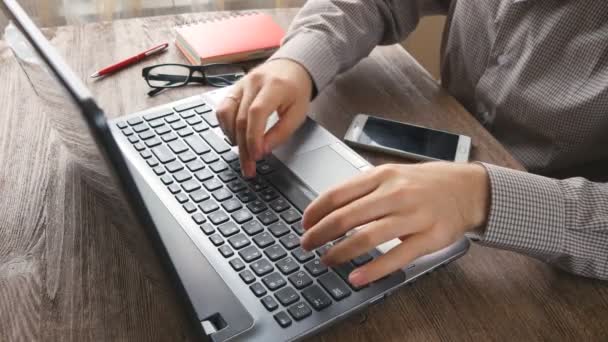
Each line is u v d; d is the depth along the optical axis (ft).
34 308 1.70
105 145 1.04
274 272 1.70
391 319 1.67
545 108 2.65
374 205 1.66
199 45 2.74
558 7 2.61
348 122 2.41
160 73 2.67
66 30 2.96
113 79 2.63
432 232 1.68
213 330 1.54
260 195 1.98
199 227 1.86
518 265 1.85
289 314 1.58
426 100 2.57
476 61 3.03
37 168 2.19
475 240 1.86
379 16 2.81
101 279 1.79
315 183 2.02
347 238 1.65
